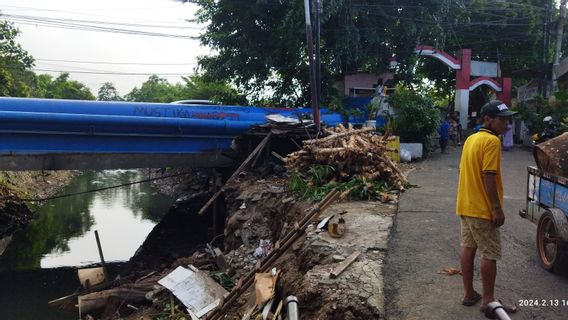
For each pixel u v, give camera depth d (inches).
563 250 207.2
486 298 173.9
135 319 350.9
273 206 431.8
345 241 263.7
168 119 547.2
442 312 179.6
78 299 401.4
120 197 1041.5
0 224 693.9
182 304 348.8
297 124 538.6
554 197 221.9
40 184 1045.8
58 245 661.9
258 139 561.3
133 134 539.2
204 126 566.3
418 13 770.8
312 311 210.5
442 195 381.7
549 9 856.9
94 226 770.8
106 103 537.6
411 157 615.2
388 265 229.6
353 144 412.8
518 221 301.4
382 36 773.9
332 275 219.5
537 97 784.9
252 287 295.0
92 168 534.9
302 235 296.7
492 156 163.3
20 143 495.8
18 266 573.3
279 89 831.1
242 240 418.6
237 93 875.4
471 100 1065.5
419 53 836.6
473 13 901.2
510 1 935.0
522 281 205.8
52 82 2342.5
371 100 735.7
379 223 295.6
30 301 467.5
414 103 658.8
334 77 834.8
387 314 183.9
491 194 163.6
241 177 534.9
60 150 513.7
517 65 1017.5
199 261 418.0
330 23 751.1
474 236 171.3
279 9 740.7
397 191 395.2
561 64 813.2
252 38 770.2
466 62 879.1
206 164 587.2
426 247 253.6
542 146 235.0
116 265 573.6
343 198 358.9
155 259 544.7
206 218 688.4
